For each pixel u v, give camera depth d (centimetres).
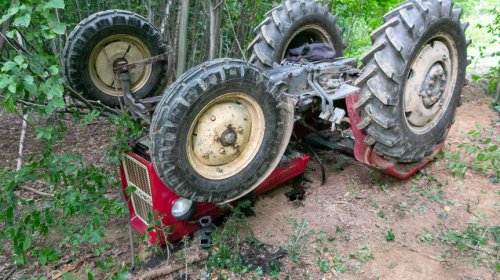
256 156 256
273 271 250
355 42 779
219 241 271
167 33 439
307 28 388
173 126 214
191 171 231
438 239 271
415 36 275
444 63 322
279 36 362
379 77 279
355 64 366
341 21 718
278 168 304
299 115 321
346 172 360
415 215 297
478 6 1120
